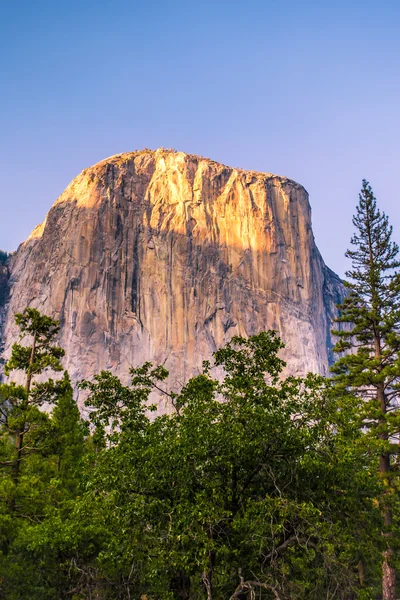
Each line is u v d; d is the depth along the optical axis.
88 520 21.25
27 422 27.72
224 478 16.56
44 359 29.56
